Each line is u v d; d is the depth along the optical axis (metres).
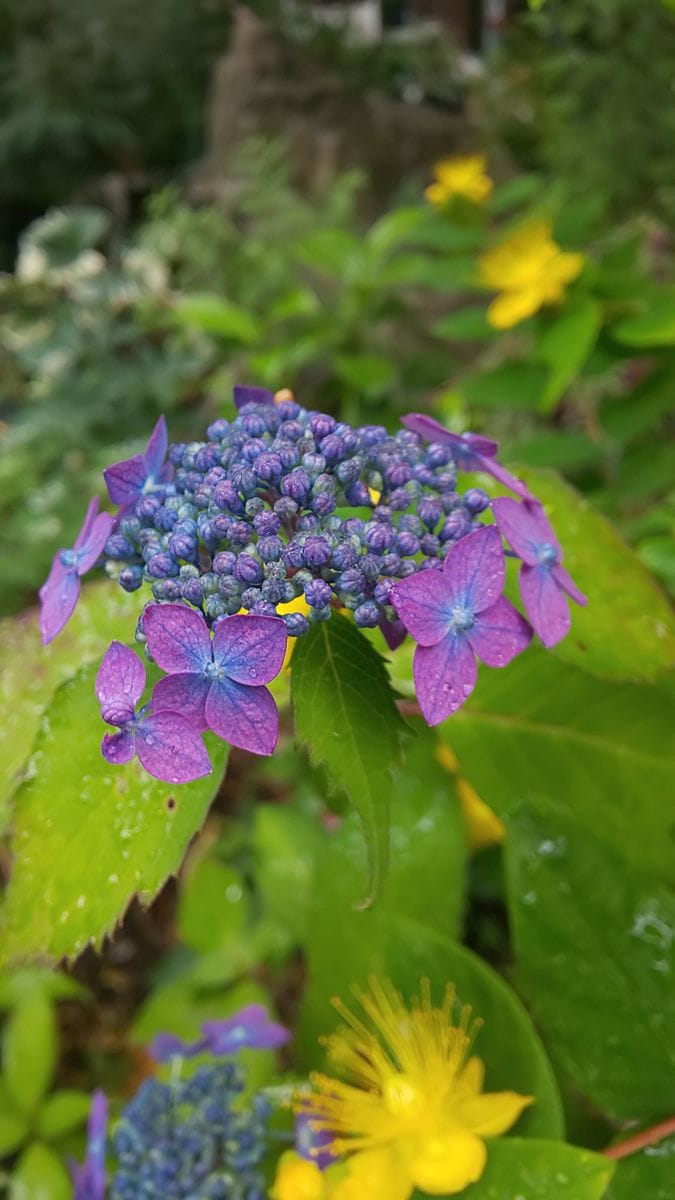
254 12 1.13
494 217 0.67
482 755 0.25
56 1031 0.42
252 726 0.15
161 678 0.16
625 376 0.46
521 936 0.21
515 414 0.51
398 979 0.22
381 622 0.18
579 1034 0.21
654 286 0.36
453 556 0.16
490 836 0.31
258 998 0.37
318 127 0.97
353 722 0.16
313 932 0.26
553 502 0.24
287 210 0.73
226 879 0.40
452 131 0.98
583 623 0.22
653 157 0.63
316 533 0.16
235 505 0.17
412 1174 0.19
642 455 0.37
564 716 0.25
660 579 0.31
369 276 0.51
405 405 0.47
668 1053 0.20
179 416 0.78
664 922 0.21
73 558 0.19
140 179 1.38
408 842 0.27
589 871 0.21
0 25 1.33
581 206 0.42
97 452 0.72
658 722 0.24
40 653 0.24
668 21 0.60
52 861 0.17
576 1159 0.18
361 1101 0.21
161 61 1.35
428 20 1.18
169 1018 0.37
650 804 0.24
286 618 0.16
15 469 0.67
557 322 0.35
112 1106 0.36
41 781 0.18
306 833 0.38
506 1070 0.21
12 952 0.17
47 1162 0.35
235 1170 0.23
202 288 0.74
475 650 0.16
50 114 1.29
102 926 0.16
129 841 0.17
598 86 0.65
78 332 0.84
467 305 0.73
